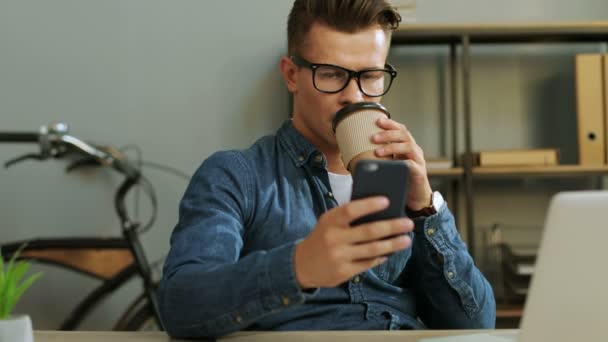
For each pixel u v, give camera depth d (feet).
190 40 9.07
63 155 7.82
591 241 2.11
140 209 9.05
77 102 9.06
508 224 8.98
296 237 3.70
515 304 8.18
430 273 3.71
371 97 3.68
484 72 9.06
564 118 9.05
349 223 2.47
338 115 3.02
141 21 9.08
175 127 9.05
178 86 9.06
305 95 3.73
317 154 3.85
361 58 3.61
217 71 9.06
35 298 8.90
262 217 3.71
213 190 3.60
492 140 9.05
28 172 9.05
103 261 8.21
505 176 8.11
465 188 8.16
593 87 8.19
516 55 9.08
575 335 2.15
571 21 8.36
